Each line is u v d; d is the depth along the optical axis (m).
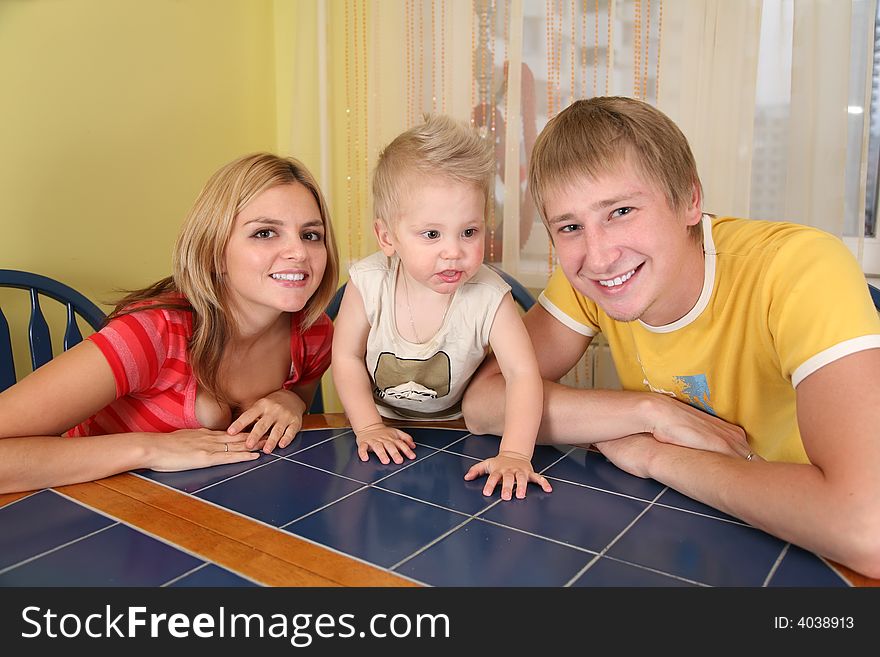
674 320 0.99
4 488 0.85
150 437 0.96
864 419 0.69
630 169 0.82
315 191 1.11
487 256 2.03
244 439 1.03
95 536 0.74
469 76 1.99
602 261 0.84
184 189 2.13
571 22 1.86
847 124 1.60
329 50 2.20
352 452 1.02
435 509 0.82
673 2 1.74
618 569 0.68
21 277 1.44
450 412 1.26
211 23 2.16
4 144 1.70
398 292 1.10
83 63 1.84
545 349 1.15
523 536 0.75
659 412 0.95
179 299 1.11
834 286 0.81
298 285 1.06
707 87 1.71
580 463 0.97
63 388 0.92
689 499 0.85
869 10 1.60
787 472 0.74
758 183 1.74
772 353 0.91
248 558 0.70
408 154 1.00
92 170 1.89
